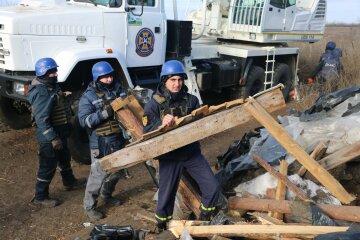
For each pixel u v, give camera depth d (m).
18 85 5.11
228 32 8.62
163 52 6.49
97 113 3.71
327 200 3.40
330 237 2.34
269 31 8.14
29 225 3.82
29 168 5.14
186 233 2.87
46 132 3.81
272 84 8.56
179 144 2.93
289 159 3.83
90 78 5.59
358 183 3.81
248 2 8.12
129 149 3.03
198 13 8.89
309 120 4.41
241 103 2.97
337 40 14.59
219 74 7.50
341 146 4.02
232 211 3.44
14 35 4.97
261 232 2.78
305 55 12.02
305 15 8.86
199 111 2.90
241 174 3.94
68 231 3.73
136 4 5.95
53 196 4.42
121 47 5.86
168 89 3.08
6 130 6.47
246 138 4.73
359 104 4.38
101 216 3.92
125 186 4.66
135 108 3.75
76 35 5.41
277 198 3.41
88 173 5.03
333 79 8.90
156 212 3.25
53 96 3.89
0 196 4.38
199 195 3.56
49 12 5.21
